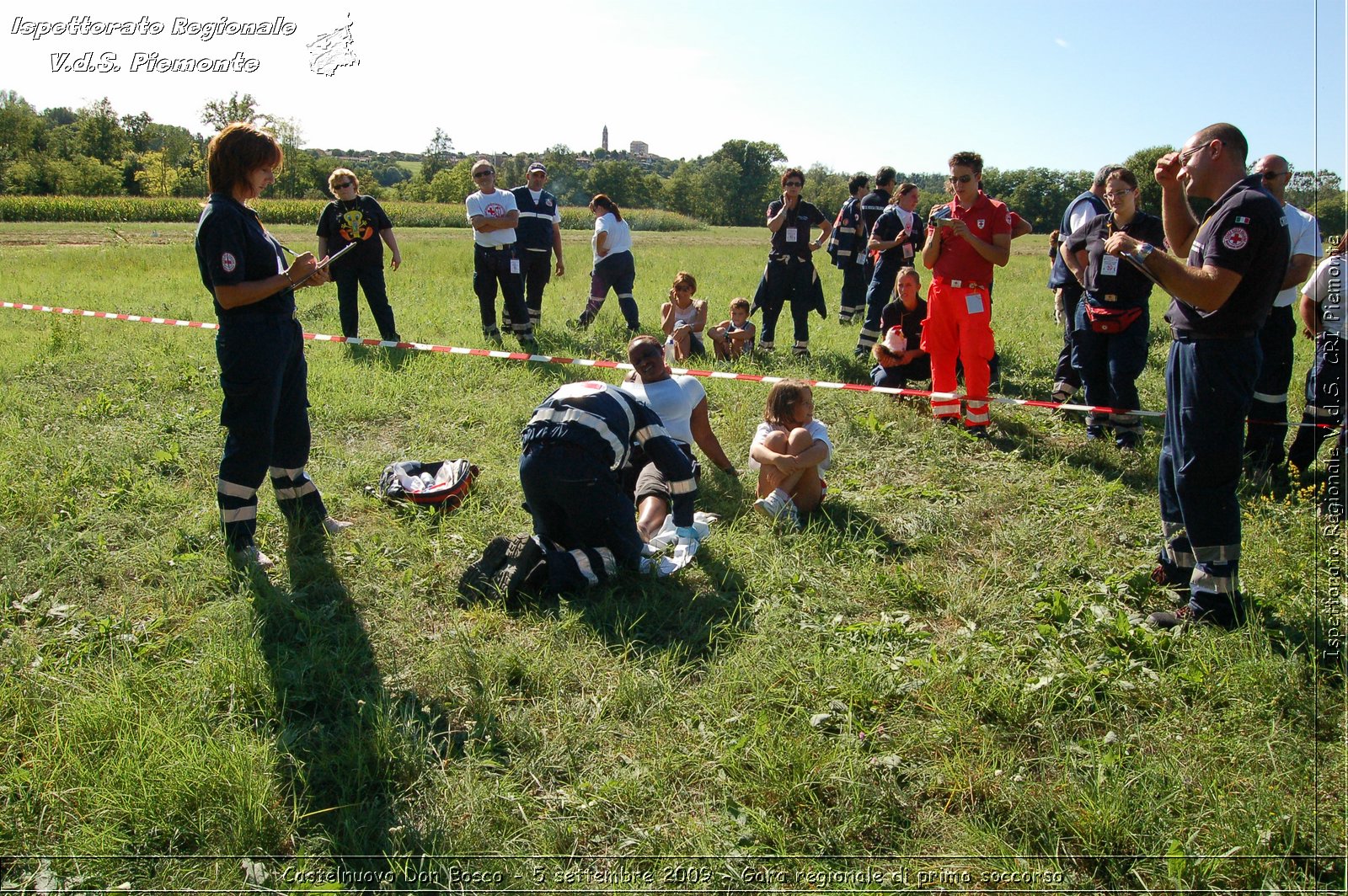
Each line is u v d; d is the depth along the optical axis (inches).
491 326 398.3
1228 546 152.1
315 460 234.8
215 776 114.4
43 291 542.0
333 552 181.0
